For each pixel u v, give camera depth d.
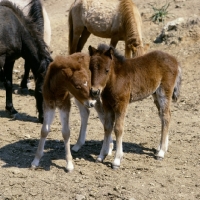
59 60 6.79
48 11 19.47
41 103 9.50
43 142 7.29
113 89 7.10
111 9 12.60
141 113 10.35
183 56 13.48
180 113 10.27
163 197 6.44
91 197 6.42
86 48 15.03
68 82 6.57
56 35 16.41
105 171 7.23
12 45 9.66
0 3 10.10
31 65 9.77
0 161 7.56
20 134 8.91
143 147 8.31
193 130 9.20
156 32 15.24
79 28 13.52
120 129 7.25
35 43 9.55
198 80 12.10
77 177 7.02
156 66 7.59
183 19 14.75
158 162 7.63
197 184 6.85
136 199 6.35
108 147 7.59
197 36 14.18
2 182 6.85
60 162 7.52
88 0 13.08
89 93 6.53
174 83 7.80
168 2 17.17
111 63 7.02
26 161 7.59
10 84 10.02
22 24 9.70
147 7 17.08
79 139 8.03
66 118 7.07
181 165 7.54
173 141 8.59
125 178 7.00
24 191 6.61
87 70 6.70
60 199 6.39
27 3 11.77
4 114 10.33
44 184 6.80
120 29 12.34
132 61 7.50
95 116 10.14
